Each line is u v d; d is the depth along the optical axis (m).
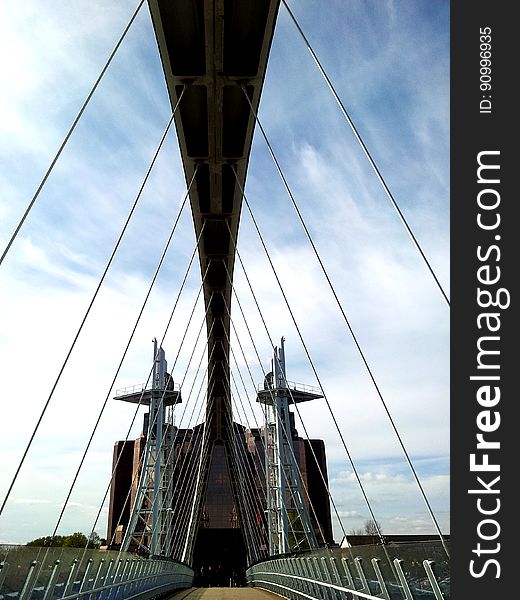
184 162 25.64
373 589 11.45
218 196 28.97
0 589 8.31
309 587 19.42
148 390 51.25
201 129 24.11
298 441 94.44
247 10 18.28
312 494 97.69
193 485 74.19
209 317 47.97
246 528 70.88
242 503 77.38
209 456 81.25
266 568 36.84
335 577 14.88
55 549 10.81
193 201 29.62
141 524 78.19
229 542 92.50
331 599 15.72
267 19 18.23
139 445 85.25
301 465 93.12
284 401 49.75
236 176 26.38
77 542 83.12
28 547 9.22
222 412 72.94
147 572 22.70
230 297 42.56
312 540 44.09
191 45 19.50
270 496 48.59
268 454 50.66
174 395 53.06
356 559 12.20
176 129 23.70
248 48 19.70
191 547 62.12
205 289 42.34
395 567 9.71
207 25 18.12
